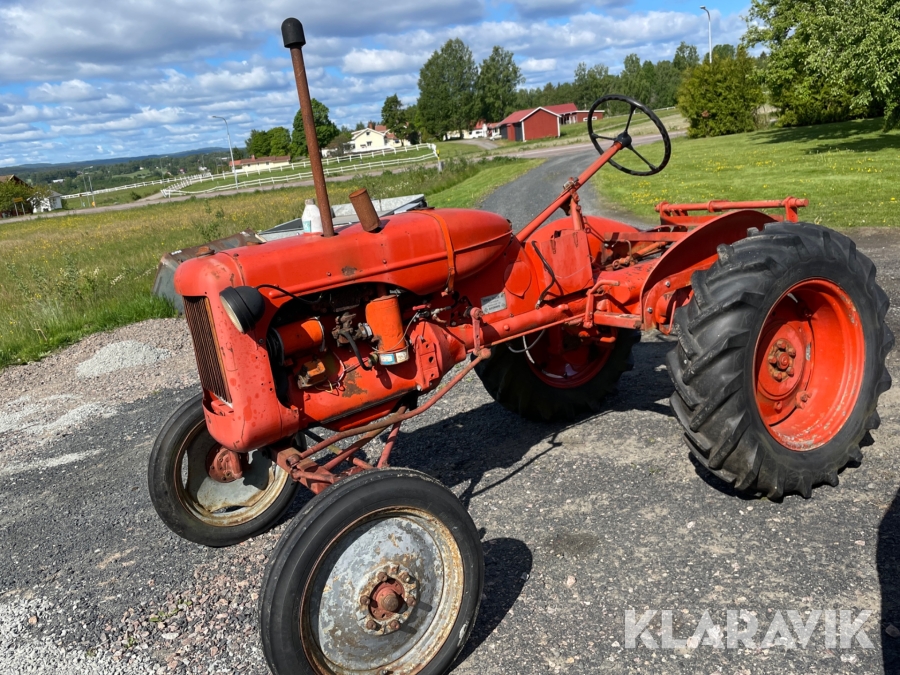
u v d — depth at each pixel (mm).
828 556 2689
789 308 3201
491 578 2826
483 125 107500
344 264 2617
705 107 37031
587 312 3615
